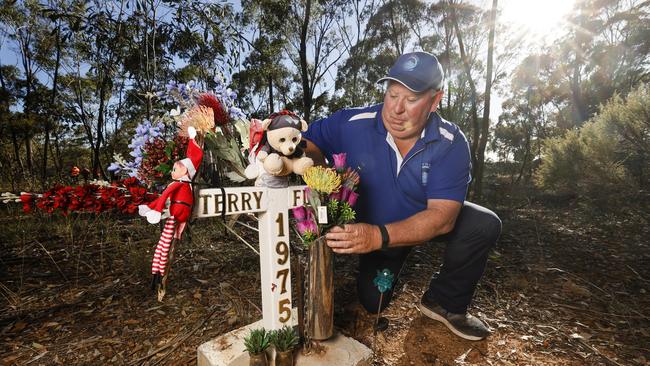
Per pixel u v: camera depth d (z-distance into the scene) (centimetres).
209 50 479
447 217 143
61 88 1035
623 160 523
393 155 160
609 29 1430
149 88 418
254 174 118
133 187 111
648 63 1388
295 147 115
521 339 177
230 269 253
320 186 116
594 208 507
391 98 143
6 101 988
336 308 202
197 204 108
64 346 158
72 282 227
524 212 610
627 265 303
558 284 255
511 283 254
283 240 125
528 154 1516
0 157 987
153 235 325
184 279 233
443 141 152
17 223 341
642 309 216
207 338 164
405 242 130
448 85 1142
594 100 1495
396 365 154
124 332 170
